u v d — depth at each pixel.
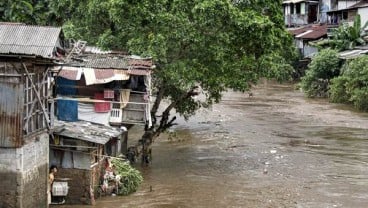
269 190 21.61
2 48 15.79
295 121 37.16
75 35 26.56
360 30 53.97
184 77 23.34
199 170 24.59
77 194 19.14
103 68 22.03
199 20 23.27
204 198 20.47
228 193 21.12
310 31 64.06
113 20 24.38
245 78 24.61
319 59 50.31
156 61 23.69
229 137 31.88
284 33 26.05
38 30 16.45
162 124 26.09
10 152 15.68
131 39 23.97
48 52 15.77
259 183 22.61
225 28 23.78
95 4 25.55
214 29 23.77
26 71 15.67
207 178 23.27
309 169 24.88
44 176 17.66
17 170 15.70
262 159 26.73
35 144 16.81
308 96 50.81
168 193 20.92
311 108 43.09
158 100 25.47
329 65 49.91
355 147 29.31
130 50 23.89
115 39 25.12
